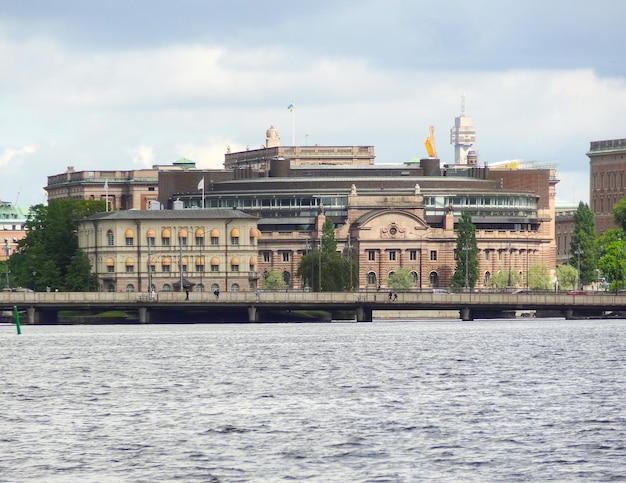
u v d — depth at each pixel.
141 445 146.88
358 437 150.62
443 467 136.38
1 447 146.12
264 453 142.75
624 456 140.50
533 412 166.00
